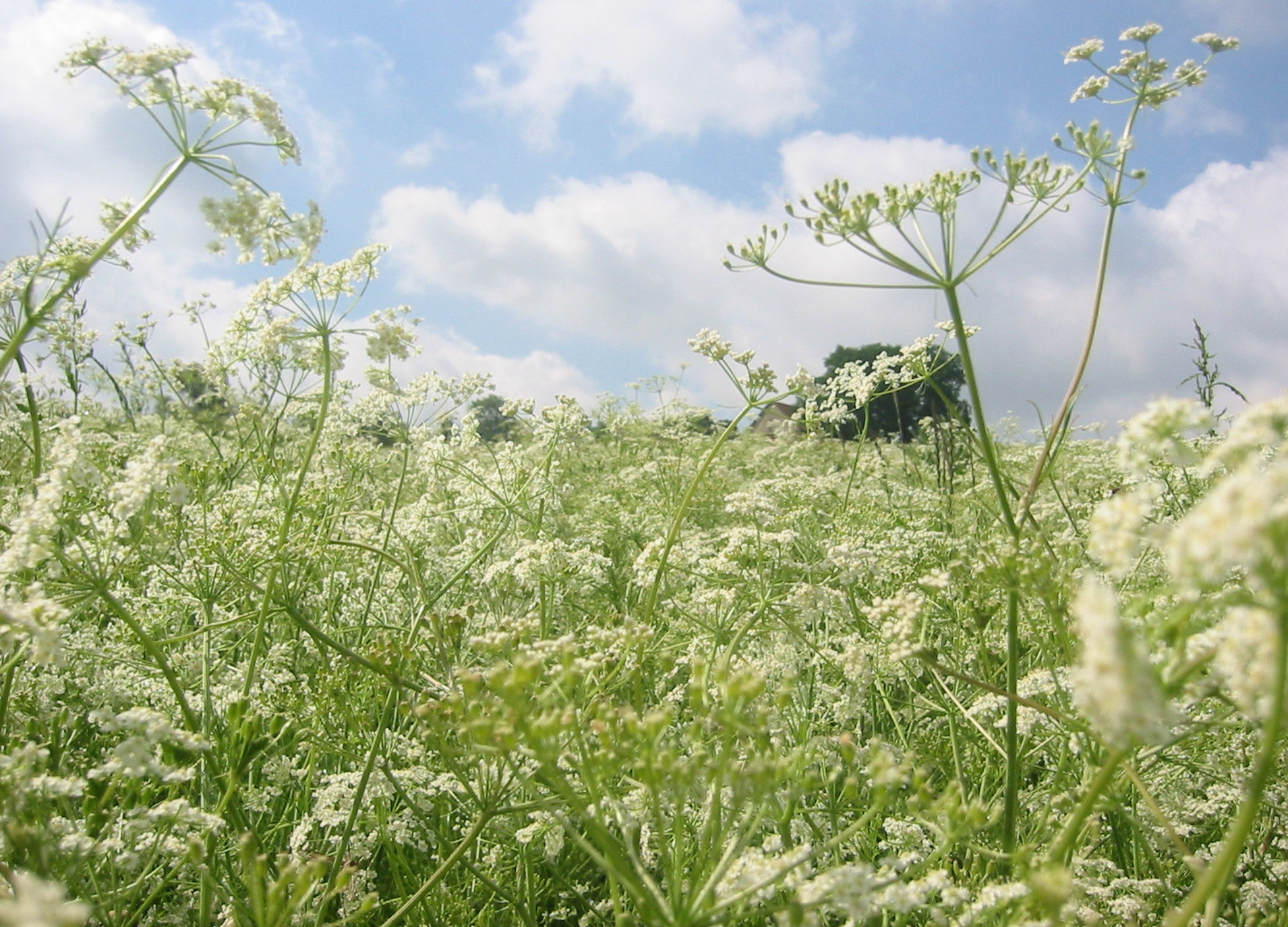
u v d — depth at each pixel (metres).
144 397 10.14
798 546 6.52
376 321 6.73
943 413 13.31
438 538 9.26
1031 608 5.96
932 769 5.61
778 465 14.77
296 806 5.31
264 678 5.48
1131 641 1.98
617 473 14.16
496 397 11.15
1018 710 4.38
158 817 3.35
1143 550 5.55
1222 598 2.10
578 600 8.19
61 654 3.48
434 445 8.55
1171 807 4.97
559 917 4.94
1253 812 2.14
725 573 5.88
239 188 4.99
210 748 3.51
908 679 5.93
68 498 5.05
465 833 5.29
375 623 6.64
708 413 16.27
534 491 8.23
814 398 7.51
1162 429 2.77
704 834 3.37
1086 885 4.11
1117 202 4.77
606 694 4.51
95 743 5.17
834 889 2.97
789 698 3.09
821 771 4.88
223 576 5.43
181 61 4.39
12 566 3.74
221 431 10.67
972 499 9.00
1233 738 4.71
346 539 6.88
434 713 3.60
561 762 3.86
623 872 2.85
